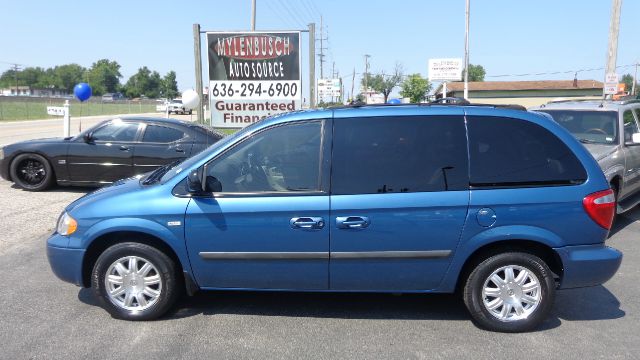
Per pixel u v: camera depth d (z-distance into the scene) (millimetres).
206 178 4215
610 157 7637
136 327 4293
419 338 4152
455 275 4199
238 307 4734
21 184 10164
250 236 4168
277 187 4191
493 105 4457
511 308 4230
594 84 47594
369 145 4203
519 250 4238
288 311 4660
